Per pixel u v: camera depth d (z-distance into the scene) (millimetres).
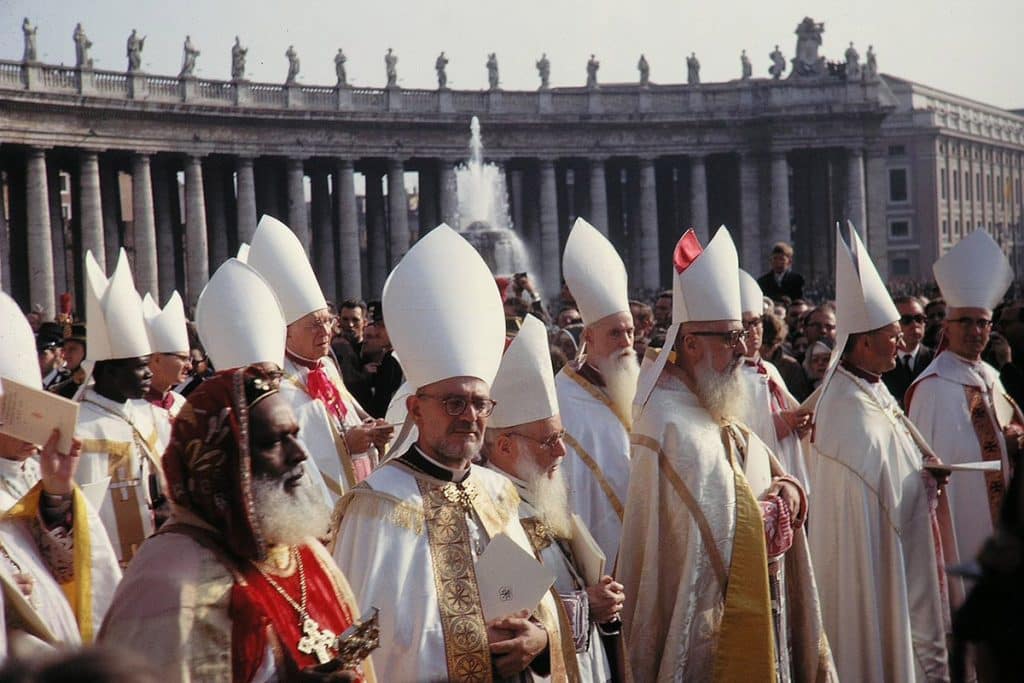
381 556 6762
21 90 69250
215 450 5668
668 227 106812
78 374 14602
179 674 5328
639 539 9586
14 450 7777
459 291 7137
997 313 18484
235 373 5840
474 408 7066
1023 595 3729
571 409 10734
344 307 22422
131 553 10883
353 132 85750
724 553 9266
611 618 7879
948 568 3957
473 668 6648
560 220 105500
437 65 89062
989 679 3818
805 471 12602
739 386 9930
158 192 83375
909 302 18047
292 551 6027
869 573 11156
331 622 5934
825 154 101438
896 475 11352
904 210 140875
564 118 91812
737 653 9148
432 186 95375
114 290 11250
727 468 9492
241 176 81688
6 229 76562
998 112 160125
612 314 10852
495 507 7258
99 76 73875
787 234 96500
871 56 96438
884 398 11734
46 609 7117
